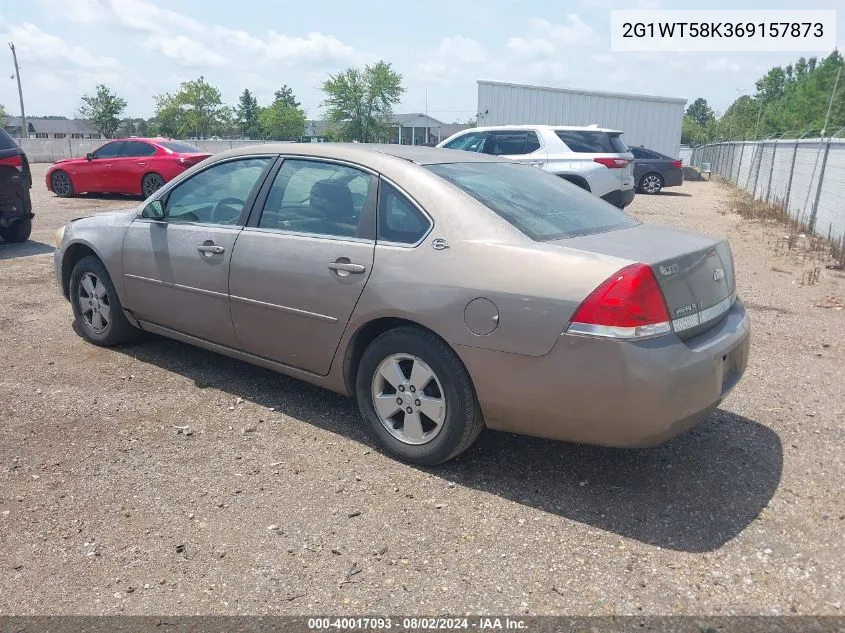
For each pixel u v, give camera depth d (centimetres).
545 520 315
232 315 425
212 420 411
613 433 307
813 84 3856
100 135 6512
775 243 1138
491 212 342
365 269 357
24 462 358
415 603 260
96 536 299
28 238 995
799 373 512
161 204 469
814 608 260
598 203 419
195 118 7188
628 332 291
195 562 283
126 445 379
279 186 412
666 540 301
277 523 310
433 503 327
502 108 2769
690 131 8338
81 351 522
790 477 357
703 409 314
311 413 423
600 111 2730
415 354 346
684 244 342
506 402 323
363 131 6378
